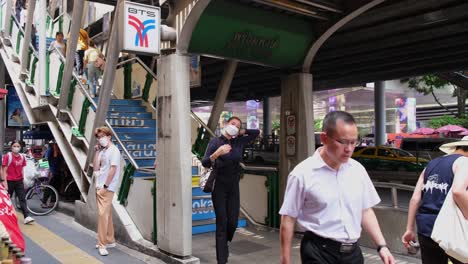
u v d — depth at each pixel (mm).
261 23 6242
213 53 6074
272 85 20000
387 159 21359
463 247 3186
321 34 6789
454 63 14891
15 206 9617
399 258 5895
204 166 5320
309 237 2758
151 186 6340
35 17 12828
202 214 7648
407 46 11492
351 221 2709
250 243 6742
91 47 10445
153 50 5379
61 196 10930
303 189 2709
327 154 2674
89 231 7570
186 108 5637
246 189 8227
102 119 7434
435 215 3479
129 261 5855
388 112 56688
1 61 13664
